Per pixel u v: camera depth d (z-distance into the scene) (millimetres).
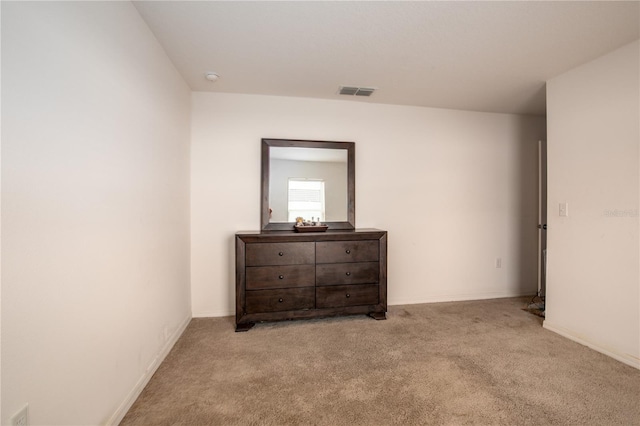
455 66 2346
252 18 1741
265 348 2195
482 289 3461
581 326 2277
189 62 2266
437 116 3334
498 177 3484
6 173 836
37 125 942
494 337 2383
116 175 1408
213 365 1951
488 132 3459
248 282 2537
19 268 877
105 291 1314
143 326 1705
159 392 1659
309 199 3020
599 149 2160
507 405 1555
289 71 2443
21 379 882
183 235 2551
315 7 1648
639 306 1929
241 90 2836
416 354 2105
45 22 975
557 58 2201
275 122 2986
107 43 1340
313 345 2246
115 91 1407
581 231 2279
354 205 3125
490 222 3469
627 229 1996
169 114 2184
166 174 2102
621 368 1917
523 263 3549
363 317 2828
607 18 1729
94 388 1233
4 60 828
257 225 2945
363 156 3176
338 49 2102
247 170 2934
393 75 2518
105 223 1314
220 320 2768
